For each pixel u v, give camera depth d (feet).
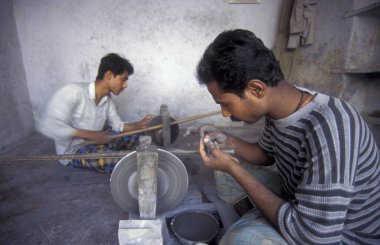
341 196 2.44
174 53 12.14
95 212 5.73
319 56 10.73
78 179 7.11
